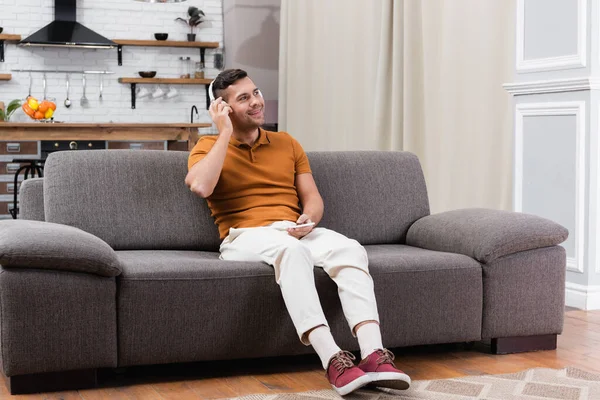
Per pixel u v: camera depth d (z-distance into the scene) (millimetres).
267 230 2623
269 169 2895
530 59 3975
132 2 8227
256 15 8164
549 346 2883
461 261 2721
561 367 2631
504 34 4602
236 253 2641
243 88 2836
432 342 2689
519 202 4066
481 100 4785
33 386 2312
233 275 2459
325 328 2330
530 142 3984
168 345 2412
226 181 2850
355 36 6406
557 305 2838
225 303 2453
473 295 2723
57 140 6461
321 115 7121
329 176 3174
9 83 7867
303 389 2375
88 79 8109
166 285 2395
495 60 4668
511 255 2771
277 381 2467
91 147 6652
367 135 6246
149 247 2912
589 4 3602
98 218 2852
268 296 2494
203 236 2971
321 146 7113
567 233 2828
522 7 4004
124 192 2912
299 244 2432
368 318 2355
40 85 7957
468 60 4895
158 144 6785
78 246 2289
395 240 3223
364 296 2395
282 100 7695
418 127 5480
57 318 2279
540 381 2420
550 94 3846
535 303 2803
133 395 2316
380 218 3195
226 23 8375
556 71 3812
